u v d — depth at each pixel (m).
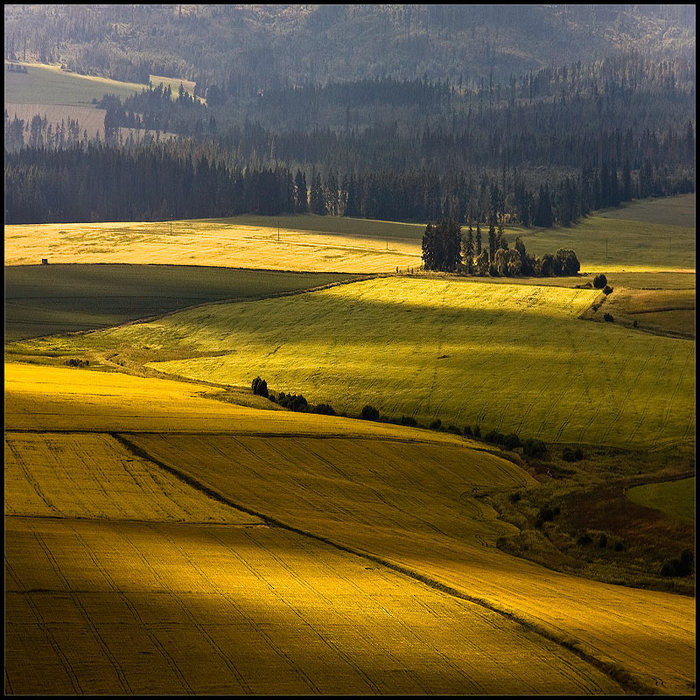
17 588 164.62
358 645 152.88
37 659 138.62
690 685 144.00
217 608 164.12
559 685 142.50
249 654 146.25
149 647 145.62
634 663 151.12
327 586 182.00
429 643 155.62
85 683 133.00
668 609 187.00
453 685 140.62
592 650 155.00
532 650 155.38
